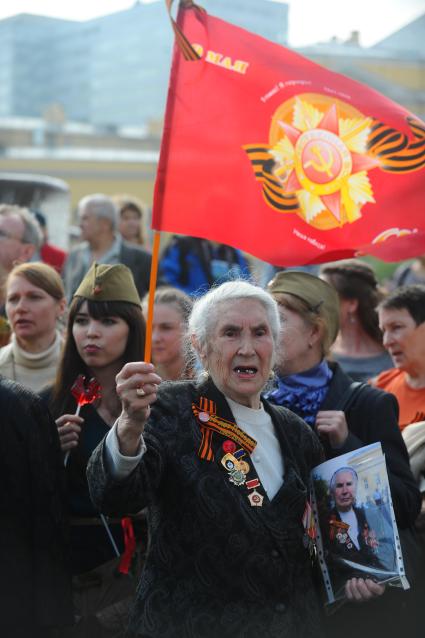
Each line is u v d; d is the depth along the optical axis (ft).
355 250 13.51
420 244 13.66
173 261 25.85
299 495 11.52
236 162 13.14
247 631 10.94
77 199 96.12
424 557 14.26
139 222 31.42
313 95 13.62
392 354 17.01
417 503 13.66
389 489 12.47
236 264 25.91
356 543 12.30
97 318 14.48
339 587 12.29
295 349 14.42
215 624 10.94
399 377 17.51
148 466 10.96
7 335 17.93
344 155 13.62
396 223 13.67
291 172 13.37
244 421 11.78
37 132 97.45
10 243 20.30
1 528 11.85
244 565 11.07
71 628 13.16
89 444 14.03
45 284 16.22
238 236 13.12
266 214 13.23
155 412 11.50
